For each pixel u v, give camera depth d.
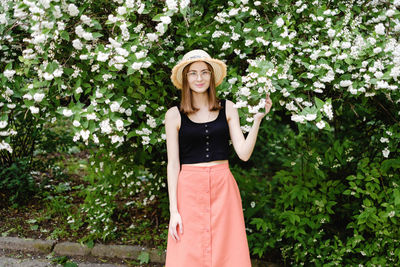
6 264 2.75
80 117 1.93
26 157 3.68
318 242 2.90
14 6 1.86
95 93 1.97
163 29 1.96
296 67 2.28
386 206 2.48
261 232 3.25
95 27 1.96
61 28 1.79
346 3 2.38
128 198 3.82
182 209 1.88
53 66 1.88
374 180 2.61
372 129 3.03
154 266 2.93
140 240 3.12
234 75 2.34
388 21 2.26
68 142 3.91
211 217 1.86
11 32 2.11
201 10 2.53
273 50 2.13
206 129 1.93
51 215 3.43
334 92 2.39
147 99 2.38
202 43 2.52
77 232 3.18
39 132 3.69
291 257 2.93
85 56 1.91
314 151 3.09
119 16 1.92
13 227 3.17
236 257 1.85
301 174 3.31
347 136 3.46
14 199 3.52
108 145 2.97
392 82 2.02
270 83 1.83
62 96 2.22
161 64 2.43
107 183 3.19
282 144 3.72
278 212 3.08
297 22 2.38
